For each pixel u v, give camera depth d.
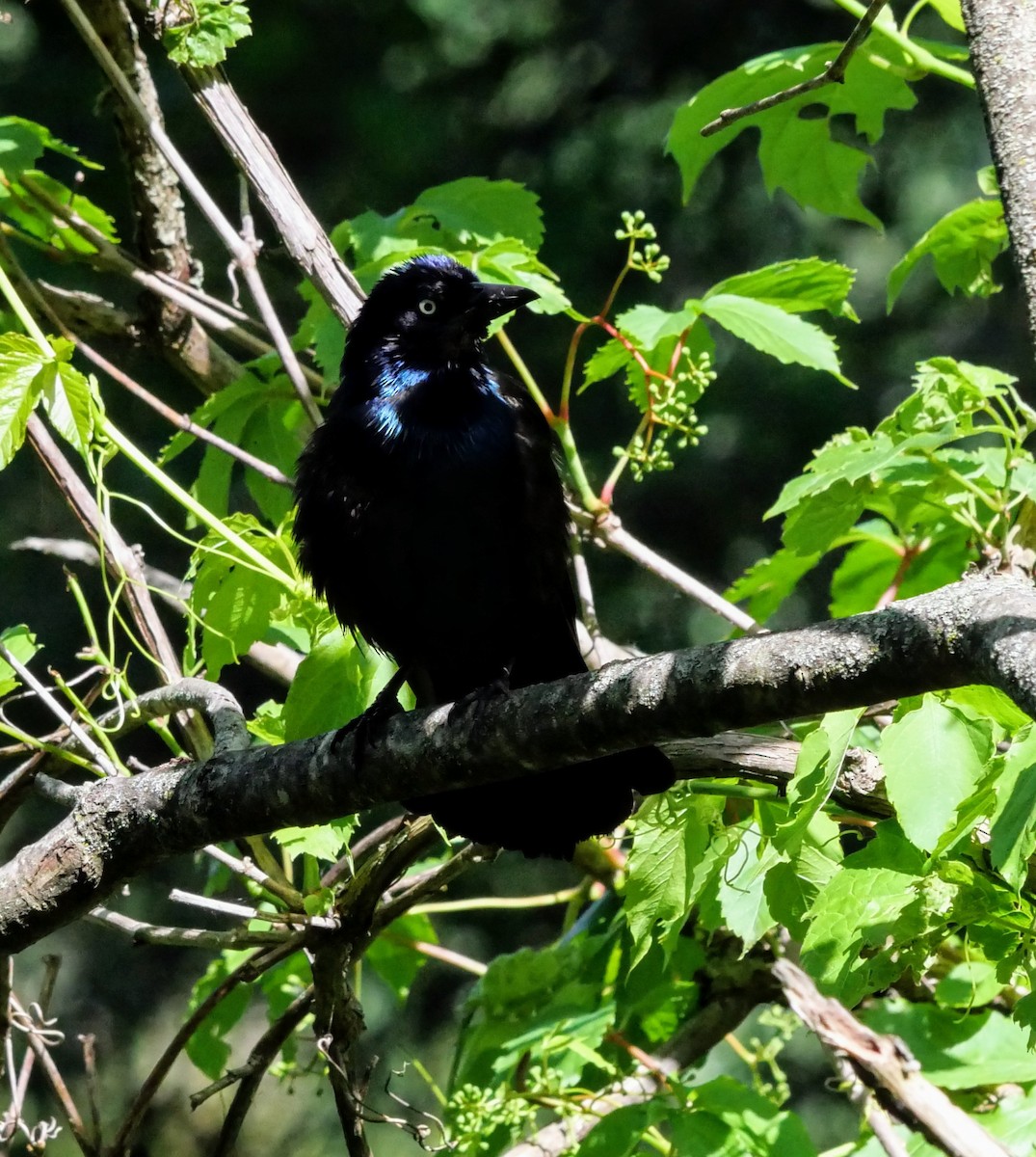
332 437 7.64
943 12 8.37
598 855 8.33
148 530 19.31
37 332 6.57
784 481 20.97
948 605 4.53
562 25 22.97
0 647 6.80
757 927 6.58
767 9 22.80
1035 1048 5.35
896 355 21.50
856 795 6.23
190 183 8.12
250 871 6.96
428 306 7.72
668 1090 7.33
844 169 9.19
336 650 7.45
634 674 5.29
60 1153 18.94
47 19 20.52
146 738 20.09
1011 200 5.66
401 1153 19.22
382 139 22.03
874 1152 6.85
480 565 7.60
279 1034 7.37
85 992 20.61
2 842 19.92
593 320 8.09
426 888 7.20
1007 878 4.50
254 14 22.14
